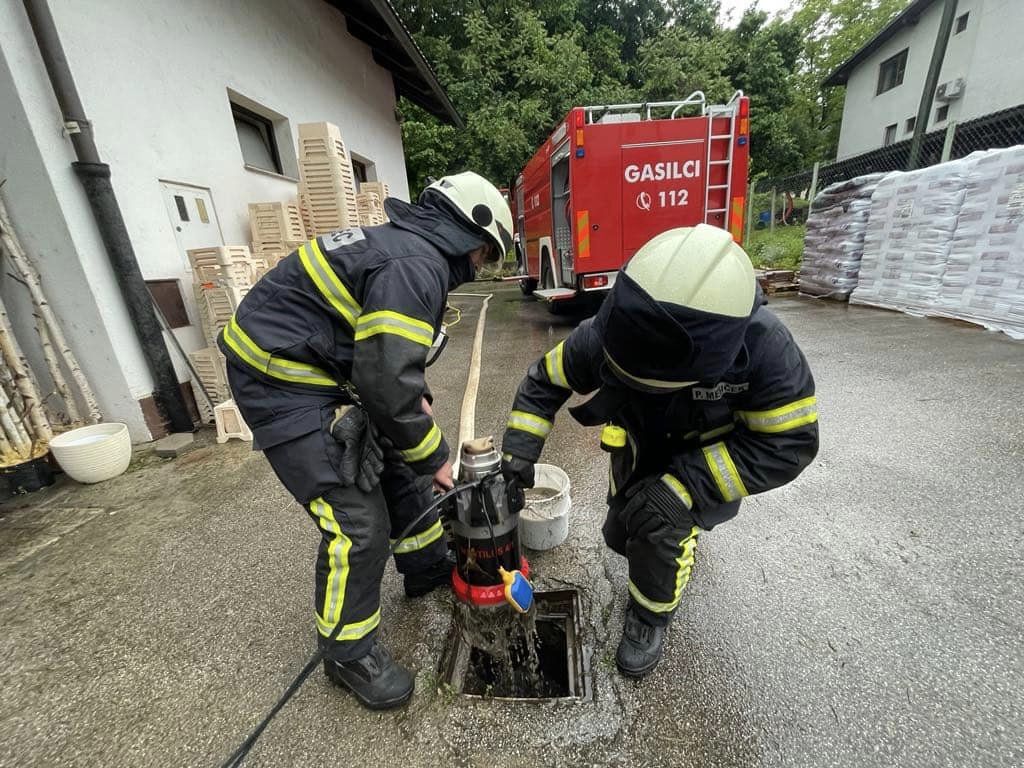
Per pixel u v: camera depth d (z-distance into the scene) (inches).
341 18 277.0
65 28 113.3
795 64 836.0
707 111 203.0
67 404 125.3
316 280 48.9
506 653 63.8
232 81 175.8
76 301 120.3
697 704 53.9
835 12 862.5
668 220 213.8
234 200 172.1
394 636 65.8
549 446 120.6
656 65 620.4
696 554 77.7
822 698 53.6
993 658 57.0
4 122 106.7
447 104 406.6
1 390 110.0
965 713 51.0
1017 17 432.8
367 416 52.9
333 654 52.7
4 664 64.8
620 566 76.7
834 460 103.0
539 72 554.9
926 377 142.8
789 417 45.1
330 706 56.5
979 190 185.9
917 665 56.7
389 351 44.6
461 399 156.8
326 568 51.9
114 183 125.3
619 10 693.9
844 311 236.1
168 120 144.0
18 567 85.2
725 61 661.9
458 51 569.0
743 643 61.2
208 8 164.2
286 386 50.3
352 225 197.9
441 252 52.1
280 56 209.8
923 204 207.9
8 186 111.7
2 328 110.9
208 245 158.7
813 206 278.8
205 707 57.2
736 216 214.1
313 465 49.0
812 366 159.5
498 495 55.7
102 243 121.0
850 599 67.0
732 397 47.3
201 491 108.0
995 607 64.2
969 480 92.5
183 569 82.1
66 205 113.3
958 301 197.3
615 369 42.6
